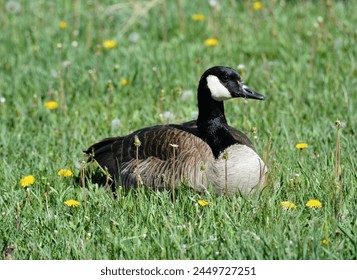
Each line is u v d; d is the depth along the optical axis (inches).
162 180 435.5
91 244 380.2
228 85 443.5
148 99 604.4
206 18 792.9
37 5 848.3
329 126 538.0
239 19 783.7
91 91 629.3
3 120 580.4
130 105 595.2
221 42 729.0
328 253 354.6
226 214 395.2
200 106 448.5
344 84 613.3
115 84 634.8
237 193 422.6
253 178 422.0
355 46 691.4
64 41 748.6
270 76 640.4
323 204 415.2
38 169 482.6
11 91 631.8
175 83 631.8
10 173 474.0
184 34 757.9
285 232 378.6
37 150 521.7
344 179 439.5
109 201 428.5
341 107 570.3
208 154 429.7
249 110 573.3
